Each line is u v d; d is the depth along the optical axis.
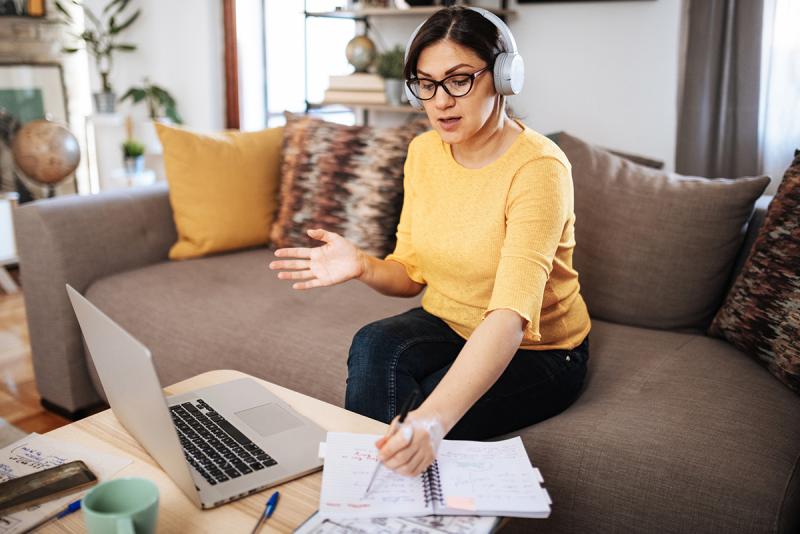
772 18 2.31
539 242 1.21
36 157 3.71
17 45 4.10
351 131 2.29
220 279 2.17
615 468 1.24
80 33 4.39
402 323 1.42
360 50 3.19
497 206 1.30
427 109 1.27
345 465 0.98
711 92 2.45
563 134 2.05
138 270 2.26
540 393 1.35
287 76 4.17
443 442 1.03
